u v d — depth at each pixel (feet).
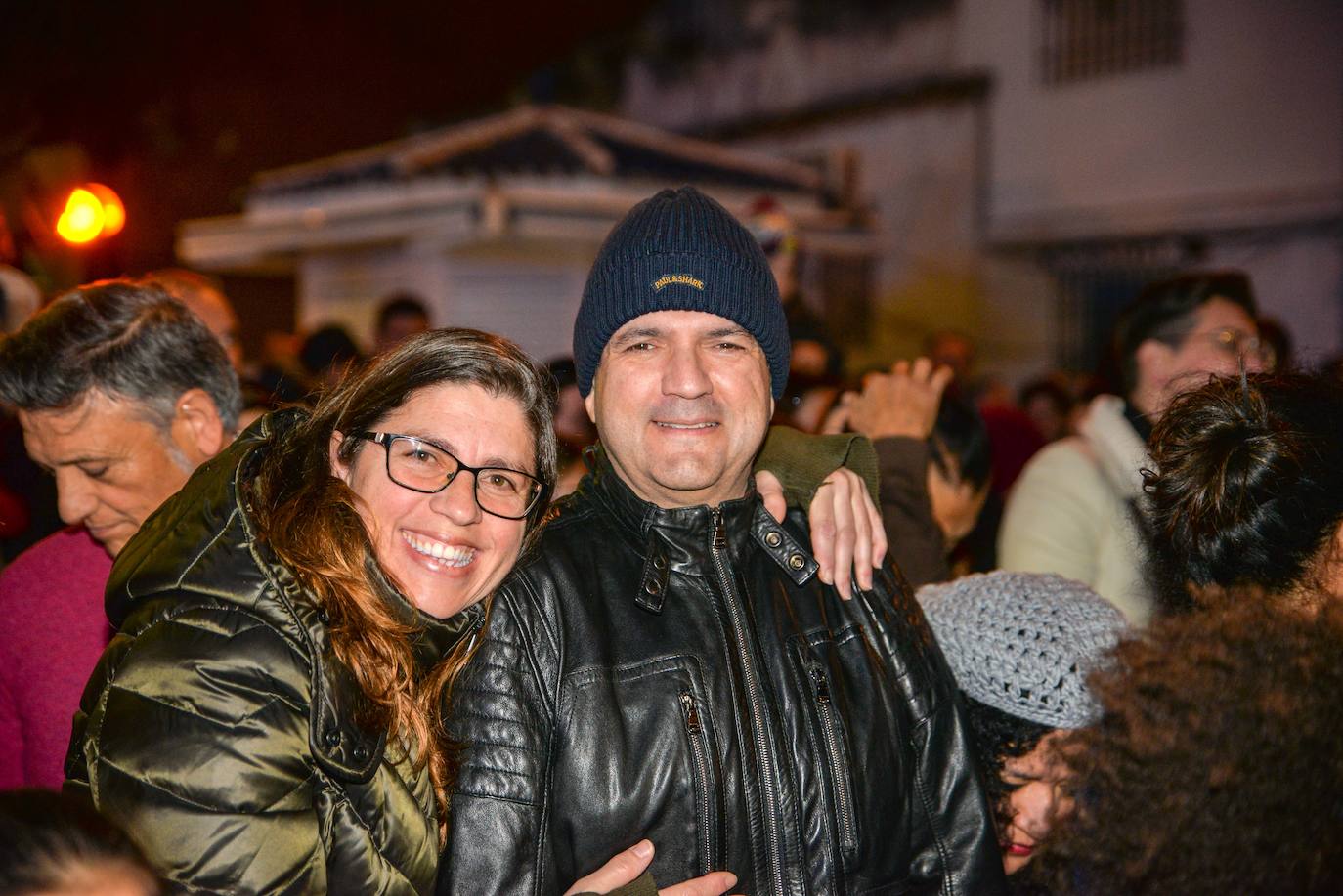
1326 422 4.38
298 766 3.99
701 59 49.67
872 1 42.88
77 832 2.88
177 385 5.64
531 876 4.45
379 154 34.01
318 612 4.15
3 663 5.98
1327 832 3.21
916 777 5.11
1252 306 8.32
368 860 4.16
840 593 5.23
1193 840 3.30
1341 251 32.12
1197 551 4.44
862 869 4.87
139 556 4.15
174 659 3.88
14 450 8.56
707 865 4.68
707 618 4.96
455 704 4.61
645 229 4.99
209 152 32.27
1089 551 7.95
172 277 9.38
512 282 31.32
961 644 5.24
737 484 5.16
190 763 3.77
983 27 39.55
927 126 41.16
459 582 4.56
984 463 7.95
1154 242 35.83
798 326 12.41
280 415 4.71
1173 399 4.90
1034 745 5.09
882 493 7.01
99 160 18.43
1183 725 3.40
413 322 17.65
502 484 4.65
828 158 43.14
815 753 4.90
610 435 4.98
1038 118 38.32
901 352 41.14
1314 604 4.02
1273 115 33.14
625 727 4.71
